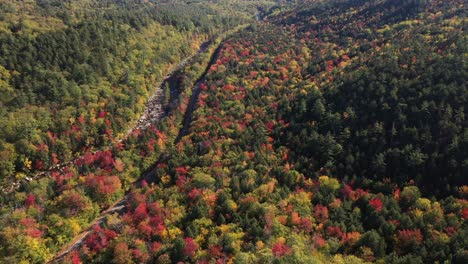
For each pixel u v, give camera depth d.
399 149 101.94
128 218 95.44
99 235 92.00
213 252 77.00
